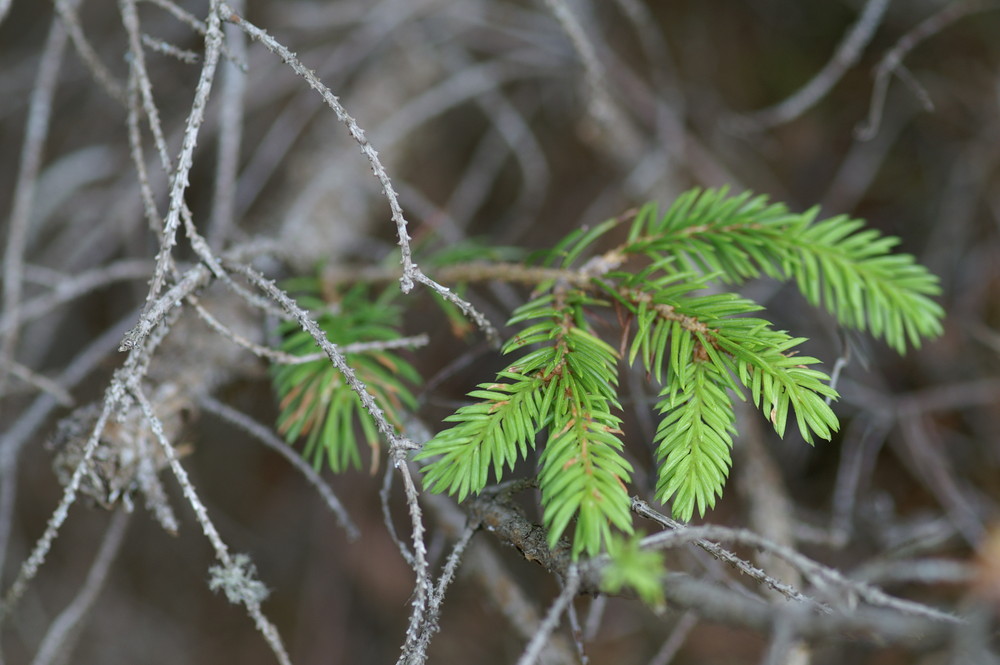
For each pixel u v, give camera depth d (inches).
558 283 29.9
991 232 47.3
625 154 46.5
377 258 40.4
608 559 26.9
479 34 53.1
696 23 55.4
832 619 27.1
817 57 53.5
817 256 30.1
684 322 28.7
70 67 55.0
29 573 28.1
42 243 55.5
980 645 27.4
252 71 49.6
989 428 43.5
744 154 52.1
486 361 45.1
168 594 54.5
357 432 45.5
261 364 31.7
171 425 30.3
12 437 34.6
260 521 53.9
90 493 29.5
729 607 27.3
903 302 29.9
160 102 54.6
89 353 35.7
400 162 46.9
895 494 43.8
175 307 29.5
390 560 49.6
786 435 43.7
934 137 50.6
